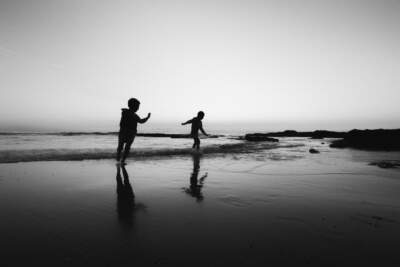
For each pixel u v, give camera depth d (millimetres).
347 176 4070
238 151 8617
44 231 1834
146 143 12211
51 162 5430
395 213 2279
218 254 1523
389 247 1615
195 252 1547
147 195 2875
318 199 2736
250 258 1478
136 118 5738
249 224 2010
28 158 5766
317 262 1434
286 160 6184
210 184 3465
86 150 7363
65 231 1837
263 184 3471
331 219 2125
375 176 4062
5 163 5172
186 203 2576
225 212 2301
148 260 1447
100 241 1683
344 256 1501
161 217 2160
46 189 3094
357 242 1690
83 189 3123
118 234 1798
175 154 7457
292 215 2221
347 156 7137
